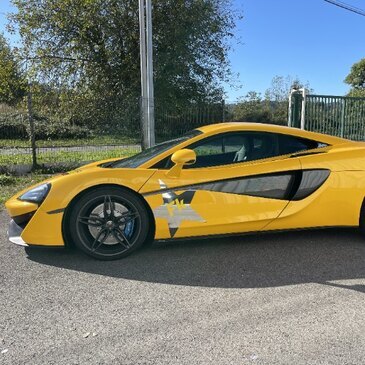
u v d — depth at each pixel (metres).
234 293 3.34
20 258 4.15
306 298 3.23
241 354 2.49
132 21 21.20
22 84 20.00
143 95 12.63
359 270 3.81
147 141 11.22
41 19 21.05
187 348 2.56
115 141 11.02
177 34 20.73
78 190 3.90
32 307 3.13
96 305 3.15
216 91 22.47
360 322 2.86
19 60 20.97
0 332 2.78
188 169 4.11
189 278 3.64
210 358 2.45
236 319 2.91
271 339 2.65
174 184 4.02
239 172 4.14
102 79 21.73
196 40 21.44
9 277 3.69
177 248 4.39
